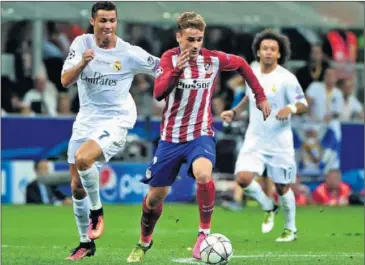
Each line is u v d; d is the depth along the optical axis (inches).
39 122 1707.7
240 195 1654.8
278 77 1181.1
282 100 1183.6
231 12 1726.1
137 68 923.4
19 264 882.1
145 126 1712.6
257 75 1195.3
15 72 1850.4
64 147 1712.6
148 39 1998.0
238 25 1781.5
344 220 1482.5
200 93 878.4
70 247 1072.8
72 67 890.1
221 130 1716.3
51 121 1708.9
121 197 1718.8
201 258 852.0
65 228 1317.7
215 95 1870.1
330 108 1792.6
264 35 1195.3
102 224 903.1
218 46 1942.7
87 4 1700.3
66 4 1696.6
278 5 1722.4
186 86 874.1
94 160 888.3
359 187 1781.5
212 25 1823.3
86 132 924.0
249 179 1186.6
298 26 1770.4
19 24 1881.2
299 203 1745.8
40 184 1706.4
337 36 1936.5
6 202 1702.8
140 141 1716.3
